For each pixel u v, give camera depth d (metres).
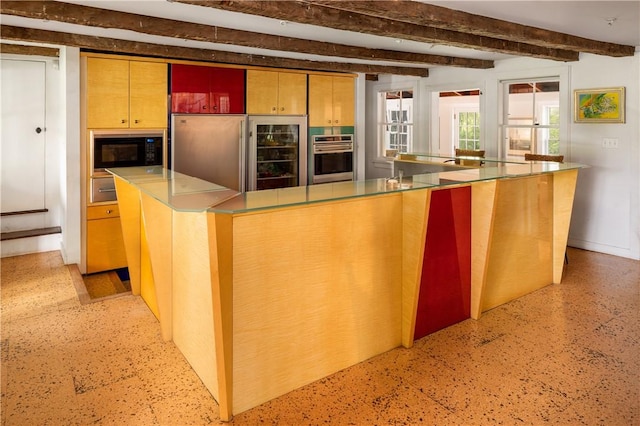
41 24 3.55
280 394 2.35
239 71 5.07
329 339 2.53
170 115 4.69
